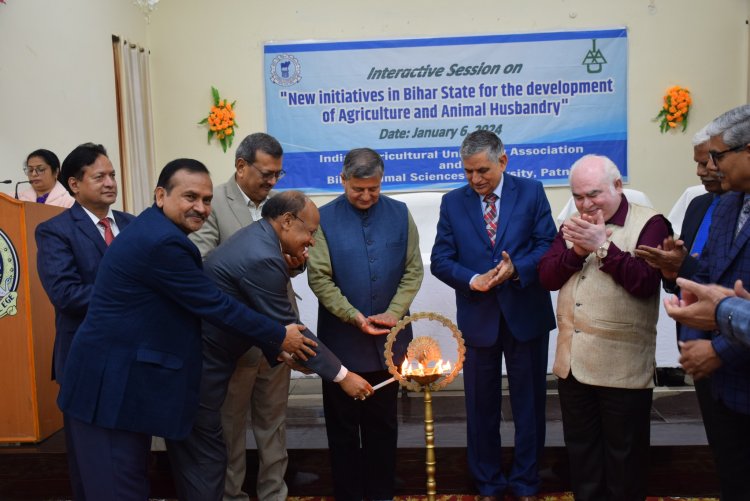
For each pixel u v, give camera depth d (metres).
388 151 6.56
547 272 2.55
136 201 6.07
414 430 3.42
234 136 6.60
